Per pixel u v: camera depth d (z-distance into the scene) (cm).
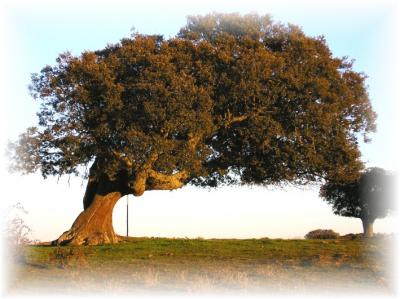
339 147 3556
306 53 3519
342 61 3825
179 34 3691
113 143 3388
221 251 2970
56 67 3475
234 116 3534
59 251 2650
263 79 3362
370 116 3728
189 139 3353
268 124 3384
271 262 2494
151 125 3238
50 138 3362
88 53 3422
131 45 3456
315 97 3472
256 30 3606
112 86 3197
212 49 3431
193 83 3250
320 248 2995
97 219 3816
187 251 2980
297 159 3469
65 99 3347
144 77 3186
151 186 3600
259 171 3700
